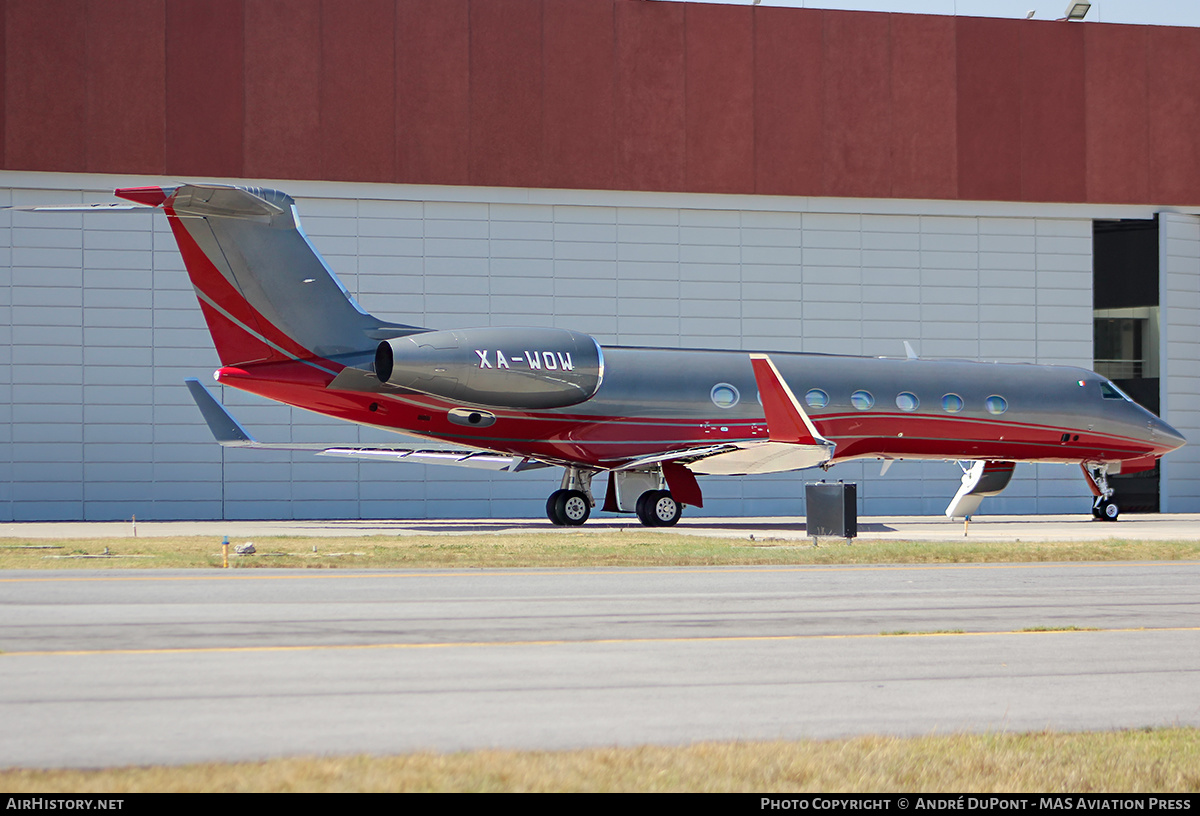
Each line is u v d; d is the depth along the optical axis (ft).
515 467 324.80
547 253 402.31
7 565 192.75
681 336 410.93
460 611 141.28
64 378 376.68
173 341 382.42
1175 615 144.56
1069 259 436.35
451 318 395.75
